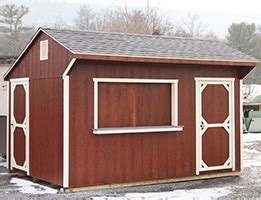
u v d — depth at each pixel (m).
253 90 36.25
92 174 8.62
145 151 9.20
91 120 8.63
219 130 10.12
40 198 7.88
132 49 9.12
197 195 8.23
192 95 9.74
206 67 9.92
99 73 8.70
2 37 40.31
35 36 9.42
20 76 10.22
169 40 10.60
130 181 9.02
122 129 8.83
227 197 8.05
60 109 8.51
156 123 9.40
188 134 9.70
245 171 11.04
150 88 9.34
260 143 17.23
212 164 10.00
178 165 9.56
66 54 8.35
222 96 10.17
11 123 10.58
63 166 8.36
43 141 9.13
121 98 8.99
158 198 7.94
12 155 10.52
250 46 47.25
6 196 8.09
